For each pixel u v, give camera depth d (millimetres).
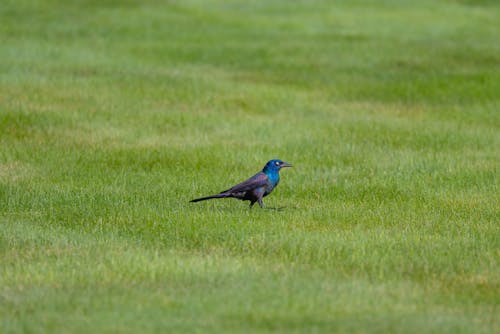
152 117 30219
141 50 42875
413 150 26828
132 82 35531
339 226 18172
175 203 20375
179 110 31391
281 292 13781
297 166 24719
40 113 29641
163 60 40750
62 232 17641
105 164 24484
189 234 17391
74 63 39094
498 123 30531
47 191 21156
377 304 13273
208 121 29984
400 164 24766
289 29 50219
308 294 13688
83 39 45250
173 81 35906
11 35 45344
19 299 13359
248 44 45219
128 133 28281
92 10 53875
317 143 27469
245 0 60406
